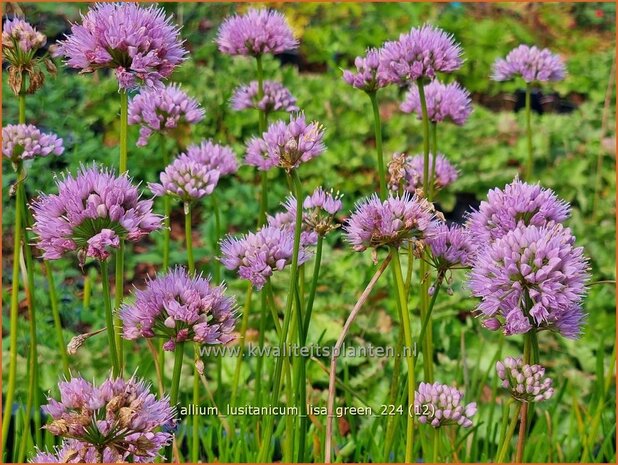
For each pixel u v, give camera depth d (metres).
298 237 0.59
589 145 1.48
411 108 0.72
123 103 0.56
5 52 0.66
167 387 0.85
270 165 0.72
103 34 0.56
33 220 0.68
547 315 0.54
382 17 1.75
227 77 1.44
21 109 0.67
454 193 1.38
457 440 0.75
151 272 1.15
